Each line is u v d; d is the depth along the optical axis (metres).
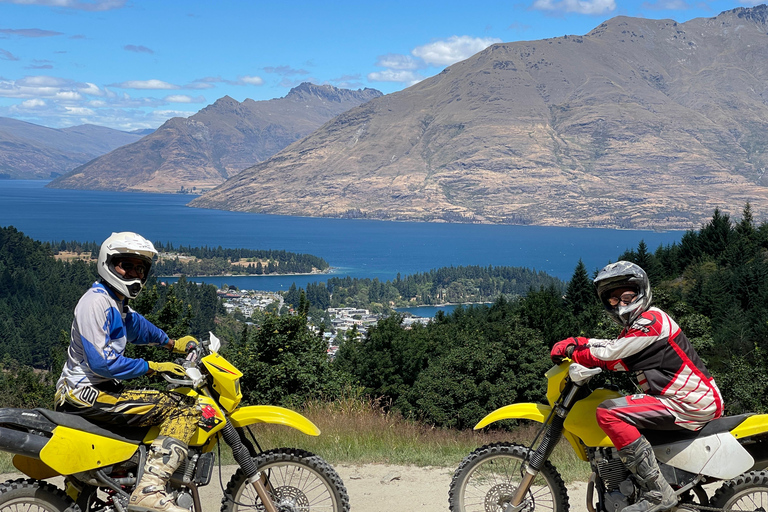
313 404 12.59
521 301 43.38
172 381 4.19
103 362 4.05
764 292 45.97
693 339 28.97
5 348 150.38
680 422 4.16
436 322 44.53
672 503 4.11
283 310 18.06
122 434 4.12
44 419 4.03
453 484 4.71
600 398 4.36
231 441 4.29
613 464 4.30
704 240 68.00
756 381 25.31
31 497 4.07
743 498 4.34
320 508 4.55
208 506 5.46
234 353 17.39
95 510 4.19
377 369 33.38
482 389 27.83
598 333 26.27
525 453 4.57
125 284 4.23
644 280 4.34
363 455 7.11
